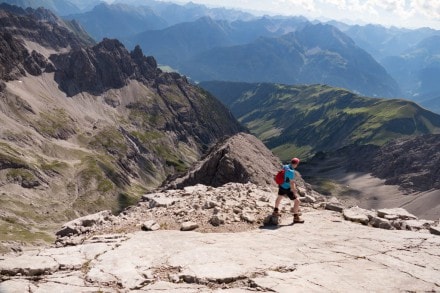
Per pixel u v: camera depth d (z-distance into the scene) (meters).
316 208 27.14
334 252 18.86
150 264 17.33
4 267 16.52
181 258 17.77
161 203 27.94
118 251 18.59
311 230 22.23
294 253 18.61
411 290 15.27
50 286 15.09
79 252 18.78
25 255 18.77
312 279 15.82
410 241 20.52
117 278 15.83
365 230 22.27
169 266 17.12
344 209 26.36
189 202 27.53
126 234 21.77
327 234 21.53
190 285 15.43
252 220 23.53
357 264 17.52
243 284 15.55
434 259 18.31
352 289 15.14
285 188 23.56
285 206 26.56
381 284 15.68
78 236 23.77
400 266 17.44
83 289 14.83
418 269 17.19
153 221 23.61
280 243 19.98
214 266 16.89
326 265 17.30
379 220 23.81
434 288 15.50
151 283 15.55
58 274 16.44
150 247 19.20
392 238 20.94
